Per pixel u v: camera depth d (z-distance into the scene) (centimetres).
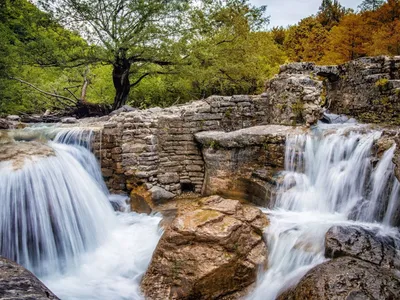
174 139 786
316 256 435
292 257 457
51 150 681
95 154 798
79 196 622
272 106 849
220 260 429
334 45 2031
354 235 437
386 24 1755
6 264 280
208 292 421
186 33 1471
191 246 445
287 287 400
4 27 1474
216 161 748
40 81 1772
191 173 802
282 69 920
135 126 755
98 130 794
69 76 1900
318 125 764
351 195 583
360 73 1039
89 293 452
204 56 1538
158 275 441
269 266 469
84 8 1326
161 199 742
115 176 787
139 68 1588
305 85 767
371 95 976
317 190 636
